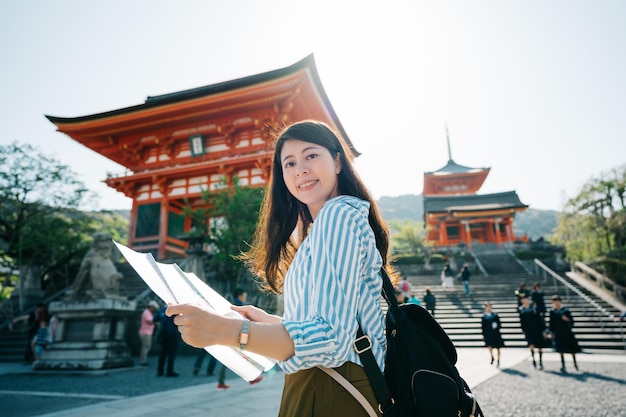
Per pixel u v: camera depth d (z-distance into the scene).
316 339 0.87
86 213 23.62
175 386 7.64
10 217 21.06
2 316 18.05
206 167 21.47
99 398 6.44
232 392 6.57
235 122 22.34
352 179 1.41
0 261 21.91
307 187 1.31
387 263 1.50
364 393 1.00
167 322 9.18
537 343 9.29
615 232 23.39
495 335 9.70
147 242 22.55
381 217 1.47
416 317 1.21
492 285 20.91
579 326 13.81
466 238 43.84
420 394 1.03
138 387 7.54
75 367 9.55
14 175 20.03
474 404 1.10
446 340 1.18
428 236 49.59
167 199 23.05
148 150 24.78
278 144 1.39
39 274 20.47
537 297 12.43
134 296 15.60
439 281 24.52
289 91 20.23
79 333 10.28
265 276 1.65
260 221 1.73
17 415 5.29
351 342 0.91
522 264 29.31
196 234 15.01
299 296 1.07
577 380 7.46
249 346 0.87
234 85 19.91
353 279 0.97
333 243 1.00
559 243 30.66
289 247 1.65
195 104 20.92
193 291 1.20
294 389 1.08
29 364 12.13
